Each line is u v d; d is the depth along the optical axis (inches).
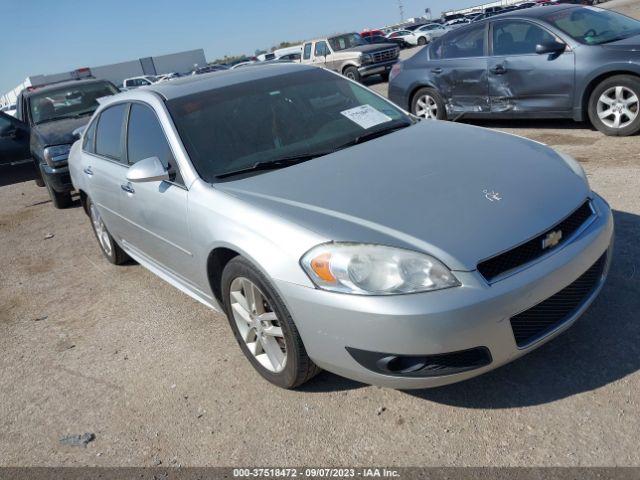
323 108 149.9
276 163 128.4
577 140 267.7
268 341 117.3
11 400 135.0
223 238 114.7
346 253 95.9
